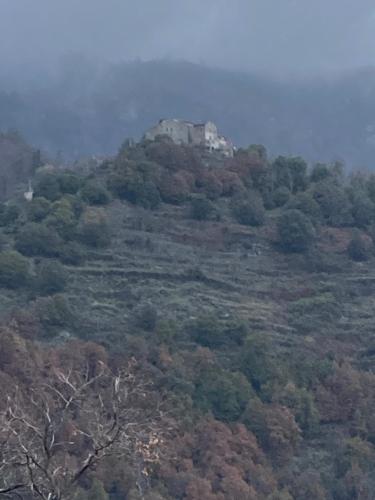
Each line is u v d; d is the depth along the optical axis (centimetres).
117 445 2850
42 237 12719
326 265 13700
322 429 9912
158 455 2917
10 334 8850
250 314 12256
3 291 11712
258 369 10381
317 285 13300
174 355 10175
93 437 2845
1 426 2820
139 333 11225
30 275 12012
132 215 13838
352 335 12331
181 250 13488
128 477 6794
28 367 8650
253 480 8631
